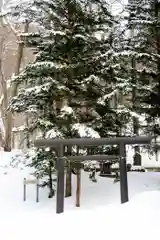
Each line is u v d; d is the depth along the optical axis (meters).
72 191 11.32
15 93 17.66
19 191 12.52
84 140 8.95
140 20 10.73
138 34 11.35
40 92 10.63
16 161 15.58
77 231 6.39
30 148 11.88
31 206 10.99
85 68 10.89
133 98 11.45
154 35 11.10
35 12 10.80
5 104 20.48
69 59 10.87
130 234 5.75
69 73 10.86
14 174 14.16
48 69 10.59
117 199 10.05
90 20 10.91
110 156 9.13
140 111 11.19
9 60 22.66
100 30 11.12
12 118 21.12
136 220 6.28
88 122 10.95
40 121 10.56
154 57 11.11
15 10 11.23
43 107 10.94
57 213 8.66
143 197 7.25
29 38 11.12
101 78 11.04
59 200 8.88
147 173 13.33
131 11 11.36
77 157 9.06
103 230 6.21
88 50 10.95
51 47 10.80
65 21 11.02
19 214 9.98
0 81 22.03
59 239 6.13
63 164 9.01
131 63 12.34
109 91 10.98
